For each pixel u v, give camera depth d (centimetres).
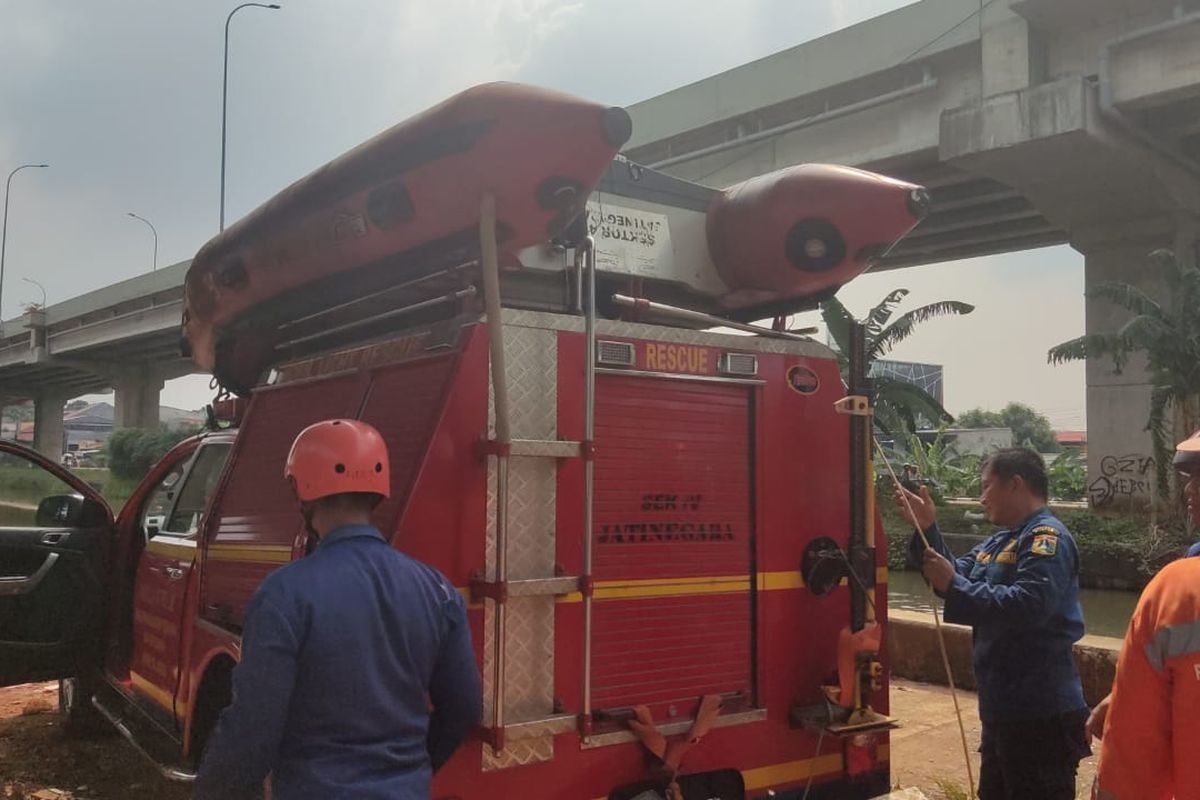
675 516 358
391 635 234
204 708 425
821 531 391
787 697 375
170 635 473
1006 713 344
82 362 5347
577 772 325
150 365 5569
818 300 435
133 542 581
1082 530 1980
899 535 2105
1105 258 2338
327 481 245
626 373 352
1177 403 1838
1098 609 1644
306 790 218
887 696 395
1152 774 226
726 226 420
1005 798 358
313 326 452
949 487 2744
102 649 577
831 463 398
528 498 324
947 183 2369
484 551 315
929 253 3125
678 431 363
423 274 370
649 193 418
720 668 362
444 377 323
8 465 4353
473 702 251
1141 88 1827
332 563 235
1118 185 2117
